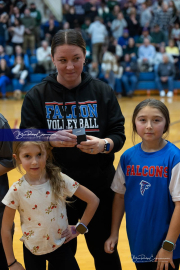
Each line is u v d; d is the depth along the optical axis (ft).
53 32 38.34
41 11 42.22
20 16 40.14
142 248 5.96
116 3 43.04
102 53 37.27
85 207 6.71
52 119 6.54
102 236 6.77
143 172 6.03
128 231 6.17
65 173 6.55
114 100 6.71
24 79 35.60
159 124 5.95
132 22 40.40
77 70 6.14
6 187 6.64
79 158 6.45
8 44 38.65
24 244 6.10
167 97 36.58
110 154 6.76
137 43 39.81
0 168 6.38
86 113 6.54
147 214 5.91
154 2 44.78
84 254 8.89
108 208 6.79
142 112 6.01
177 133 20.45
